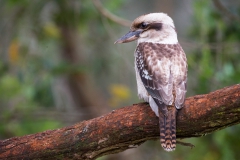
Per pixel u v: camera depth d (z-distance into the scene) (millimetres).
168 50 9156
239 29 13305
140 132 8461
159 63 8844
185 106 8164
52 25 15836
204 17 12977
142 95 9047
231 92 7848
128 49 16859
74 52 17562
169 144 8023
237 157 12617
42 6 15438
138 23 9961
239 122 7980
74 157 8898
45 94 15344
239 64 13305
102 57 17078
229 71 12641
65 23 16281
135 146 8719
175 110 8203
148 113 8445
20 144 9047
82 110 17297
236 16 13031
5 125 14938
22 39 15570
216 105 7922
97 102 18047
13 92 14828
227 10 12891
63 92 17812
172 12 17938
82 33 16719
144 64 9023
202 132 8211
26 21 15633
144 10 18469
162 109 8203
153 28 9828
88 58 17734
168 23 9867
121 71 16953
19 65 15219
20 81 15016
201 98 8109
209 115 7992
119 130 8516
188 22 17562
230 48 13172
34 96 15180
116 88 16531
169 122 8102
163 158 15359
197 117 8070
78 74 17516
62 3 15594
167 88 8461
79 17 15789
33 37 15680
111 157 17219
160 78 8656
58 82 17484
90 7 15688
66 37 17312
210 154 13180
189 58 13055
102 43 17078
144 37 9898
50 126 15242
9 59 15445
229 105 7840
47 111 15594
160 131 8125
